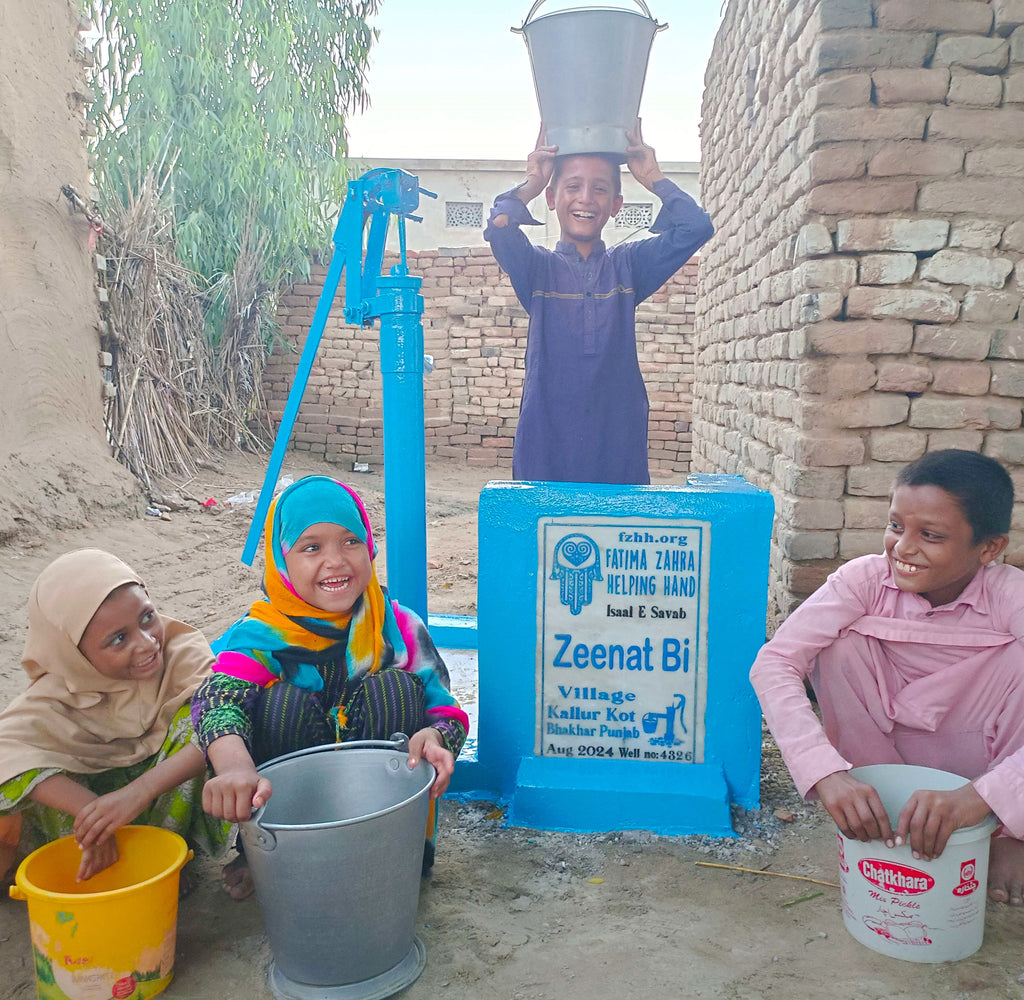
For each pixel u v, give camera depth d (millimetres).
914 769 2229
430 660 2414
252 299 10148
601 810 2701
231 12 10047
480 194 14695
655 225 3203
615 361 3250
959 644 2328
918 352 3432
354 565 2240
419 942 2148
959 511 2154
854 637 2412
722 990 1993
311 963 1942
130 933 1898
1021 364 3412
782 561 3734
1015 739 2314
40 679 2271
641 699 2785
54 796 2117
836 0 3324
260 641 2254
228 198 9977
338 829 1828
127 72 9617
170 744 2303
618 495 2705
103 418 7191
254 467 9594
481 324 11391
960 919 2053
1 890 2338
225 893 2412
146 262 7852
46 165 6574
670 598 2725
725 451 5312
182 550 6320
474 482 10477
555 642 2787
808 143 3451
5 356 6191
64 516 6012
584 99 3062
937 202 3367
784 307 3852
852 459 3496
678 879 2441
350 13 11078
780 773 3053
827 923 2240
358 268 3285
